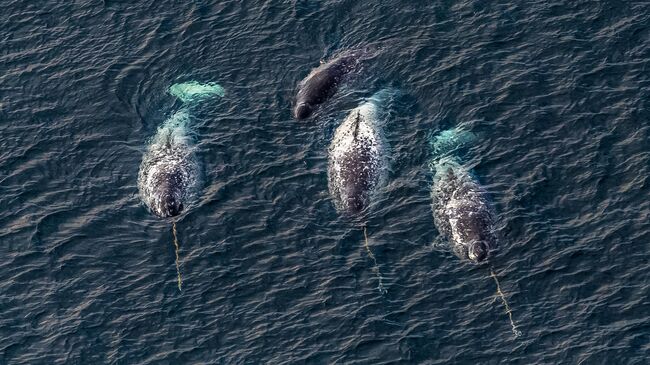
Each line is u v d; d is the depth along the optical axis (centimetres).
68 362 8388
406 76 10488
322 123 10100
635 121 9775
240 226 9281
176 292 8819
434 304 8538
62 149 10200
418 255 8894
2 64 11162
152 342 8475
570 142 9669
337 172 9588
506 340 8244
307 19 11250
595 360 8044
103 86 10812
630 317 8294
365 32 11038
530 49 10588
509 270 8688
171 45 11175
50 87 10856
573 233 8919
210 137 10106
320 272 8856
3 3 11825
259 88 10606
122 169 9919
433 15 11081
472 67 10488
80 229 9406
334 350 8300
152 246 9200
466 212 9044
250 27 11256
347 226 9181
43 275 9050
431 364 8150
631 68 10256
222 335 8475
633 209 9050
